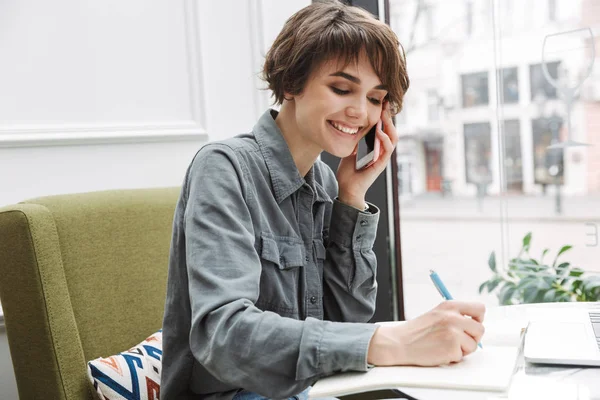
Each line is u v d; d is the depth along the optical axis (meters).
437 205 2.11
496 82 1.99
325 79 0.90
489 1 1.97
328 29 0.89
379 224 2.02
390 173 2.04
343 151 0.94
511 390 0.62
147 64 1.69
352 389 0.66
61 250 1.15
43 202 1.17
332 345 0.71
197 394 0.99
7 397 1.43
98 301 1.20
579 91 1.86
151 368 1.18
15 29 1.51
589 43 1.83
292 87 0.93
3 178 1.48
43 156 1.53
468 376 0.66
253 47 1.84
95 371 1.12
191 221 0.87
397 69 0.92
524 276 2.00
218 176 0.91
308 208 1.03
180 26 1.73
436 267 2.12
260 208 0.95
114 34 1.64
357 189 1.07
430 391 0.65
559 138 1.92
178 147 1.74
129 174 1.66
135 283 1.27
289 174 1.00
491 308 1.04
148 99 1.69
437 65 2.07
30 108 1.53
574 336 0.77
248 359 0.73
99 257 1.22
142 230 1.31
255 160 0.98
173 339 0.97
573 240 1.92
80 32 1.59
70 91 1.58
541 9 1.89
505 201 2.03
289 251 0.98
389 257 2.04
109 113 1.63
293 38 0.94
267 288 0.95
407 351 0.71
